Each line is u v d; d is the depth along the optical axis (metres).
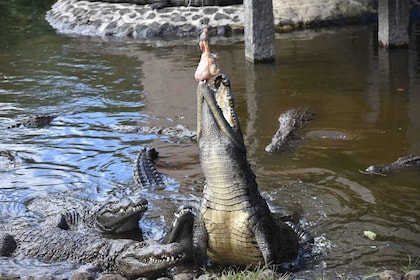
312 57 17.38
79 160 11.07
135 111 13.76
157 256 7.00
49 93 15.48
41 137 12.37
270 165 10.38
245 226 6.95
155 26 21.41
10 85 16.31
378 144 11.19
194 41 20.22
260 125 12.38
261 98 14.06
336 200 8.97
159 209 8.93
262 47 16.91
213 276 6.84
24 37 22.36
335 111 13.04
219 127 6.95
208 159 6.98
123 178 10.20
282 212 8.43
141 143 11.80
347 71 15.88
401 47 17.69
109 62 18.16
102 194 9.59
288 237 7.48
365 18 21.38
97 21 22.53
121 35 21.59
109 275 7.01
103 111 13.88
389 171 9.89
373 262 7.25
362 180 9.65
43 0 28.92
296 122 12.21
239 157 7.00
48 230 8.17
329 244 7.74
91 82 16.22
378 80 14.98
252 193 7.07
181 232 7.39
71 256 7.72
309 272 7.07
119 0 22.97
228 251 7.21
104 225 8.48
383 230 8.03
